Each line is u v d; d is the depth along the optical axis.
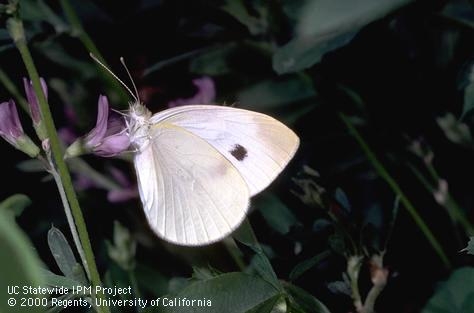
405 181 0.27
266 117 0.22
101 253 0.28
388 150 0.28
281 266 0.23
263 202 0.25
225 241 0.23
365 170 0.27
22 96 0.28
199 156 0.22
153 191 0.22
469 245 0.19
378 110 0.27
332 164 0.27
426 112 0.27
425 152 0.26
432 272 0.25
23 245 0.12
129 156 0.24
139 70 0.28
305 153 0.27
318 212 0.24
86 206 0.28
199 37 0.27
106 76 0.27
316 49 0.23
